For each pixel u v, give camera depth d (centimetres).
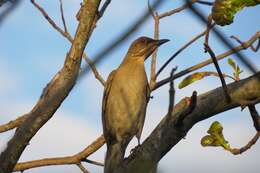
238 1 612
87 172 1045
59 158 1037
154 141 572
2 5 328
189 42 757
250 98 589
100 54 294
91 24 508
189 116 588
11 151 471
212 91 602
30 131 486
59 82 496
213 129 717
